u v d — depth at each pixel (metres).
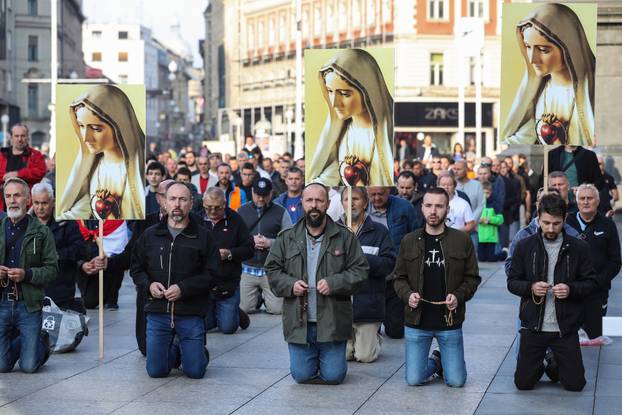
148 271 11.34
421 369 10.95
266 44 94.38
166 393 10.70
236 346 13.33
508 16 12.58
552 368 10.99
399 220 14.08
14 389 10.88
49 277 11.58
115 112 12.90
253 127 96.81
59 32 105.88
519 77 12.58
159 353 11.33
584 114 12.57
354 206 12.50
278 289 10.94
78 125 12.91
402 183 16.17
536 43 12.55
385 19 73.19
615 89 27.31
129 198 12.91
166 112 181.75
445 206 10.73
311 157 13.23
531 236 10.71
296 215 17.50
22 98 103.31
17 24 102.19
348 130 13.19
